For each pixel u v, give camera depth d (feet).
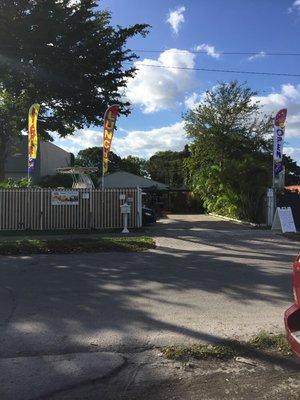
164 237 57.62
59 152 189.16
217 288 29.58
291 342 14.75
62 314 23.75
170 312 24.14
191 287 29.94
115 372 16.63
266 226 69.67
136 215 67.36
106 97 94.32
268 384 15.69
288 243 52.75
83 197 66.28
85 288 29.71
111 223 67.10
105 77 92.63
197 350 18.35
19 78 88.74
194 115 122.31
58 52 87.92
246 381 15.92
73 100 93.56
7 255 43.24
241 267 37.27
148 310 24.54
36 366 17.04
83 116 97.35
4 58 85.30
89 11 91.15
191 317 23.21
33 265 38.09
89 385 15.61
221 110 120.98
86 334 20.61
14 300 26.58
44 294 28.02
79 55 89.92
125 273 34.76
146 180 186.09
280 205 70.38
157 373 16.57
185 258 41.93
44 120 98.78
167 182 277.64
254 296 27.43
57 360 17.62
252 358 17.85
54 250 45.16
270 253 45.19
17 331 20.98
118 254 44.11
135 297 27.35
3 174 96.84
